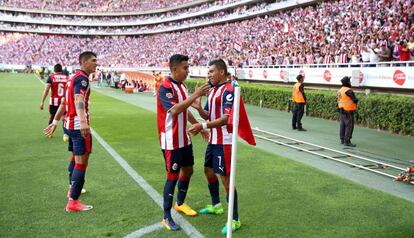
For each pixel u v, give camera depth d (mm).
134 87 32062
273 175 6555
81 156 4793
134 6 72375
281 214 4770
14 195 5355
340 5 25844
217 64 4383
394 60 16359
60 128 11297
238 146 9180
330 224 4469
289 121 14305
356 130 12250
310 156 8305
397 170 7152
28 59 63469
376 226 4422
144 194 5465
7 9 72562
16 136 9898
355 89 17000
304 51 24578
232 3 48094
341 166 7434
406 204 5188
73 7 75250
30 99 20062
